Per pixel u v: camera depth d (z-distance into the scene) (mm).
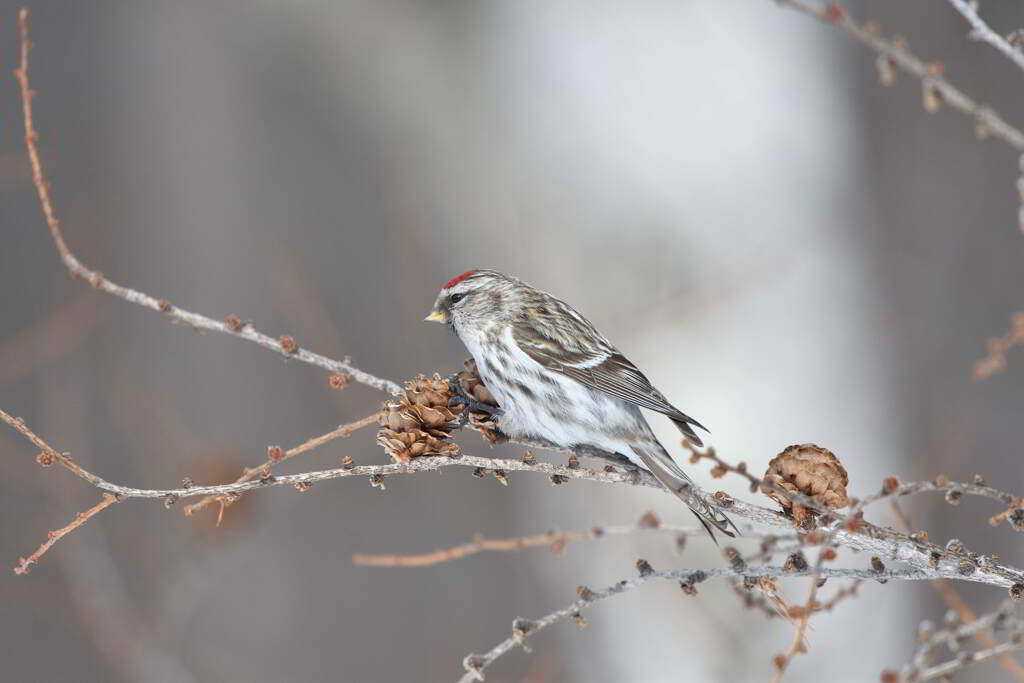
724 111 17219
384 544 11938
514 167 15648
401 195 12914
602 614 13305
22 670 11062
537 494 13219
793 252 15609
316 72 13133
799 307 15875
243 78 12664
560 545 5039
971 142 13695
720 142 17000
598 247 16297
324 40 13430
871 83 14508
